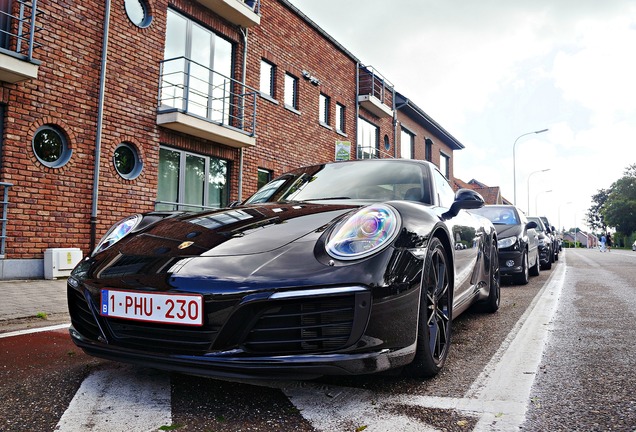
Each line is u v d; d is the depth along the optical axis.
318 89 14.34
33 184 6.99
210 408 1.93
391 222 2.17
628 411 1.91
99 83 7.92
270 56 12.20
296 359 1.81
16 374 2.42
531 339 3.32
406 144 23.08
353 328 1.84
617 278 8.52
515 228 7.77
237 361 1.82
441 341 2.55
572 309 4.71
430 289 2.40
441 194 3.29
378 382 2.29
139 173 8.52
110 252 2.39
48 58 7.21
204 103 10.30
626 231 73.56
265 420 1.81
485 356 2.84
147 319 1.97
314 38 14.19
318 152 14.20
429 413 1.89
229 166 10.95
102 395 2.09
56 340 3.22
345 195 3.12
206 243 2.20
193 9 9.90
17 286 5.96
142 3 8.84
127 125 8.38
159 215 2.89
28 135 6.94
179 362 1.88
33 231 6.98
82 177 7.63
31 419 1.82
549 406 1.97
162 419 1.82
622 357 2.79
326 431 1.72
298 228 2.24
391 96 20.50
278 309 1.87
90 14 7.82
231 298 1.85
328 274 1.87
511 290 6.72
